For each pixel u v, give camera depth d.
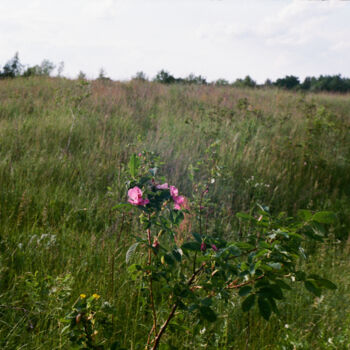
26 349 2.38
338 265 4.71
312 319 3.38
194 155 6.72
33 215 4.20
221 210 5.12
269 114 11.16
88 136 7.33
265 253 1.86
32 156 5.94
